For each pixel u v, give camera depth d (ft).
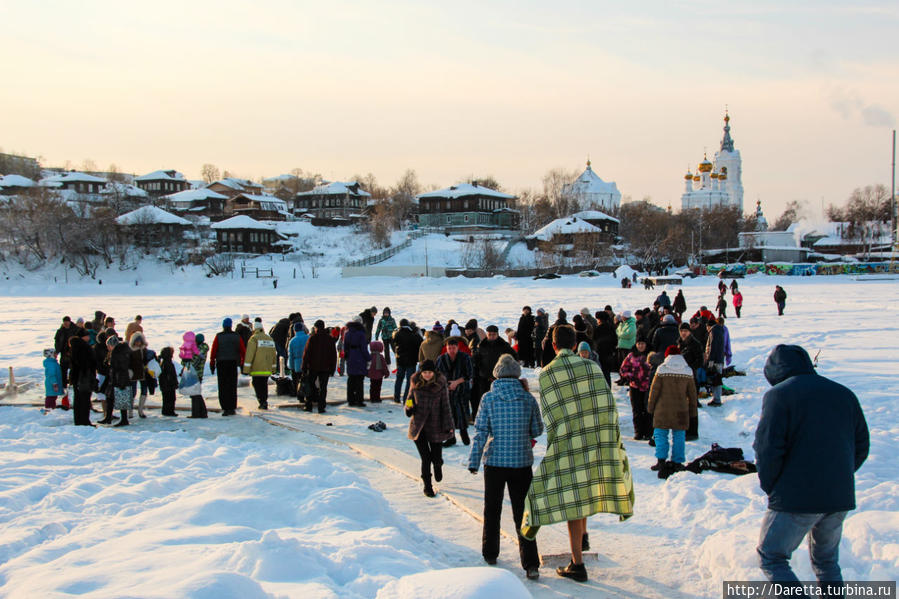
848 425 16.42
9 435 38.68
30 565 17.76
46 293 270.67
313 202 481.05
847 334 87.71
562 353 21.54
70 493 25.23
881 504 24.25
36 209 350.43
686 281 267.18
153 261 347.97
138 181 536.42
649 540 24.40
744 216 549.13
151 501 25.41
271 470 27.76
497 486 22.15
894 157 243.19
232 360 48.24
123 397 44.27
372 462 35.24
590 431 20.81
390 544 20.84
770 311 128.57
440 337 46.06
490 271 316.81
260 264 355.56
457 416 39.11
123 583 15.75
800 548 20.07
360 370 50.62
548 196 508.94
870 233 437.58
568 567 21.17
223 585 14.46
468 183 466.70
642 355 40.11
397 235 421.59
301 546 18.53
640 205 499.51
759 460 16.71
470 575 14.97
